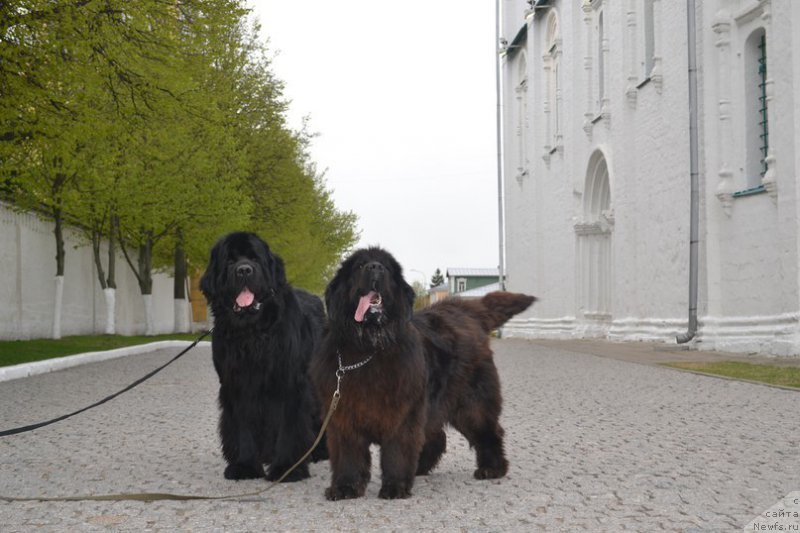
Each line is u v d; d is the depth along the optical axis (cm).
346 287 582
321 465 760
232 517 550
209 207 3034
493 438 677
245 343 675
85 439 907
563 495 604
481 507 568
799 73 1806
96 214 2802
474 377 666
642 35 2725
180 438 911
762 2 1928
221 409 705
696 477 654
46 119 1666
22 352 2055
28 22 1508
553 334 3650
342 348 585
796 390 1211
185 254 4012
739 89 2089
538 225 4016
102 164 2556
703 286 2212
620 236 2886
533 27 4038
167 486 663
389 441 594
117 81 1755
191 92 2061
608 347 2488
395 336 580
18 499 607
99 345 2558
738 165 2092
